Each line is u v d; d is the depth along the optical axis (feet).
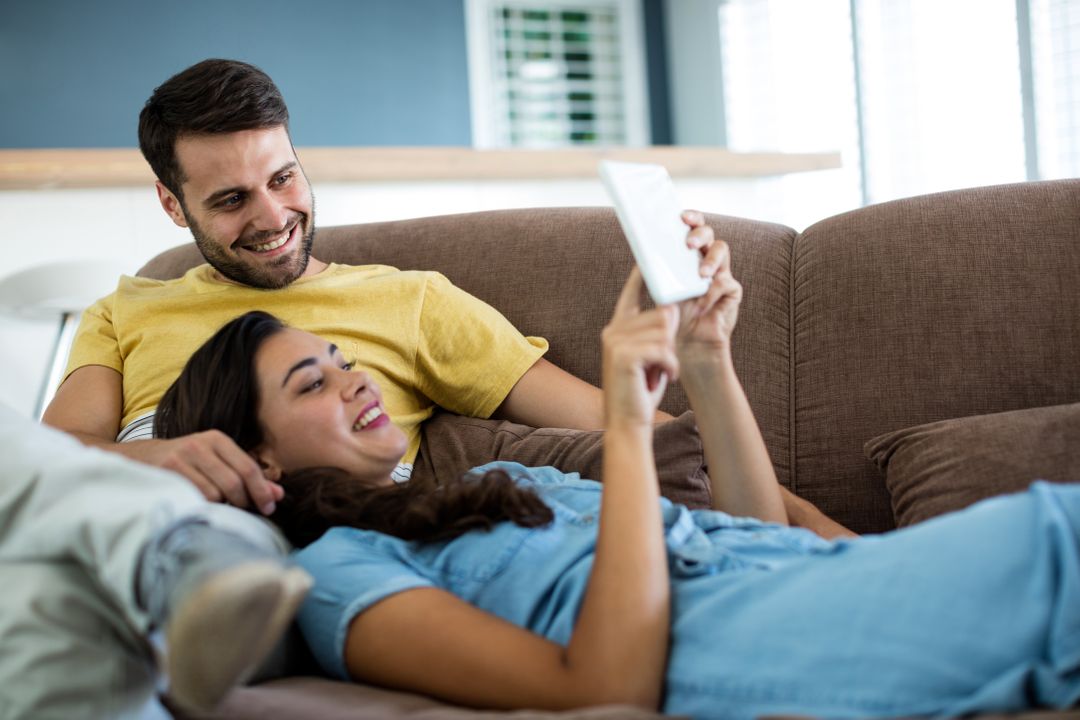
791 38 19.45
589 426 5.56
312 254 6.73
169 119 5.51
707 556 3.55
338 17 21.53
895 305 5.32
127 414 5.63
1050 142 13.42
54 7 19.57
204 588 2.48
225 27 20.71
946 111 15.39
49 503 2.86
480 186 11.49
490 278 6.23
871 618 2.94
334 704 3.15
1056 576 2.86
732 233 5.91
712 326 4.21
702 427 4.36
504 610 3.56
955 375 5.11
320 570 3.59
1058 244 5.18
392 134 22.03
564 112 23.50
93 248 10.14
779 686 2.97
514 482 3.89
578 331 5.95
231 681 2.65
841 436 5.26
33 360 10.36
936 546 3.00
